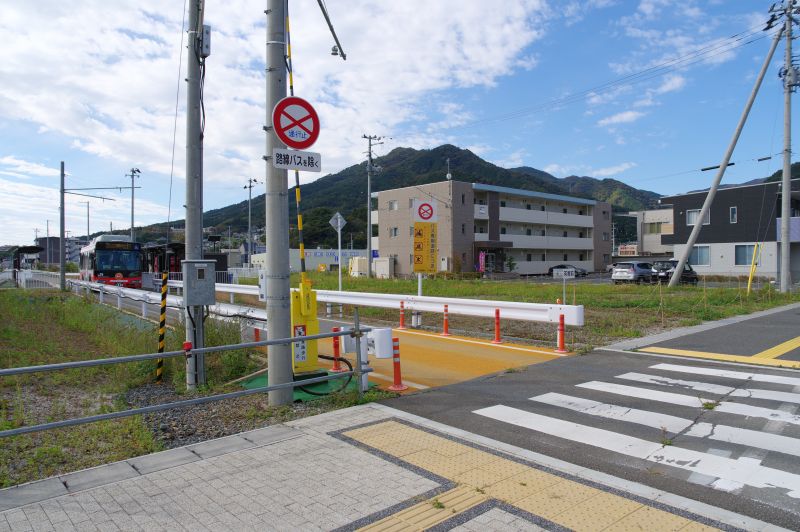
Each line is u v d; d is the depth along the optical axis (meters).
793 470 4.31
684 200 38.12
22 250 42.16
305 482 4.06
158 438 5.32
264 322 10.26
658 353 9.55
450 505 3.66
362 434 5.19
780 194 33.72
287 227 6.39
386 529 3.34
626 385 7.22
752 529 3.36
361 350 6.74
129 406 6.53
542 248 57.06
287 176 6.40
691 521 3.45
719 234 36.38
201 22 7.69
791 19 22.44
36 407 6.66
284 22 6.46
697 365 8.48
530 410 6.07
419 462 4.45
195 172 7.70
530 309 11.10
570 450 4.79
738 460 4.52
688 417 5.74
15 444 5.21
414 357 9.43
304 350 7.48
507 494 3.83
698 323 13.44
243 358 8.31
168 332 10.10
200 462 4.49
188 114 7.71
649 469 4.36
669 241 39.28
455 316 16.09
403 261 52.22
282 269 6.33
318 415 5.86
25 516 3.54
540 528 3.34
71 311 15.84
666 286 26.86
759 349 9.77
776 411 5.90
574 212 61.81
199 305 7.31
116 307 18.95
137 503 3.73
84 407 6.64
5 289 27.03
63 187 28.75
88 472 4.30
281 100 6.18
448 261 48.62
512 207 54.72
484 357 9.39
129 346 9.41
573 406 6.21
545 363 8.81
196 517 3.52
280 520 3.47
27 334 11.92
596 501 3.73
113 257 29.92
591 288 26.28
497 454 4.64
